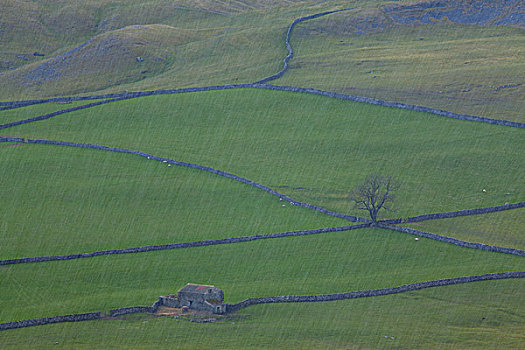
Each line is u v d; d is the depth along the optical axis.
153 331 173.50
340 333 171.88
